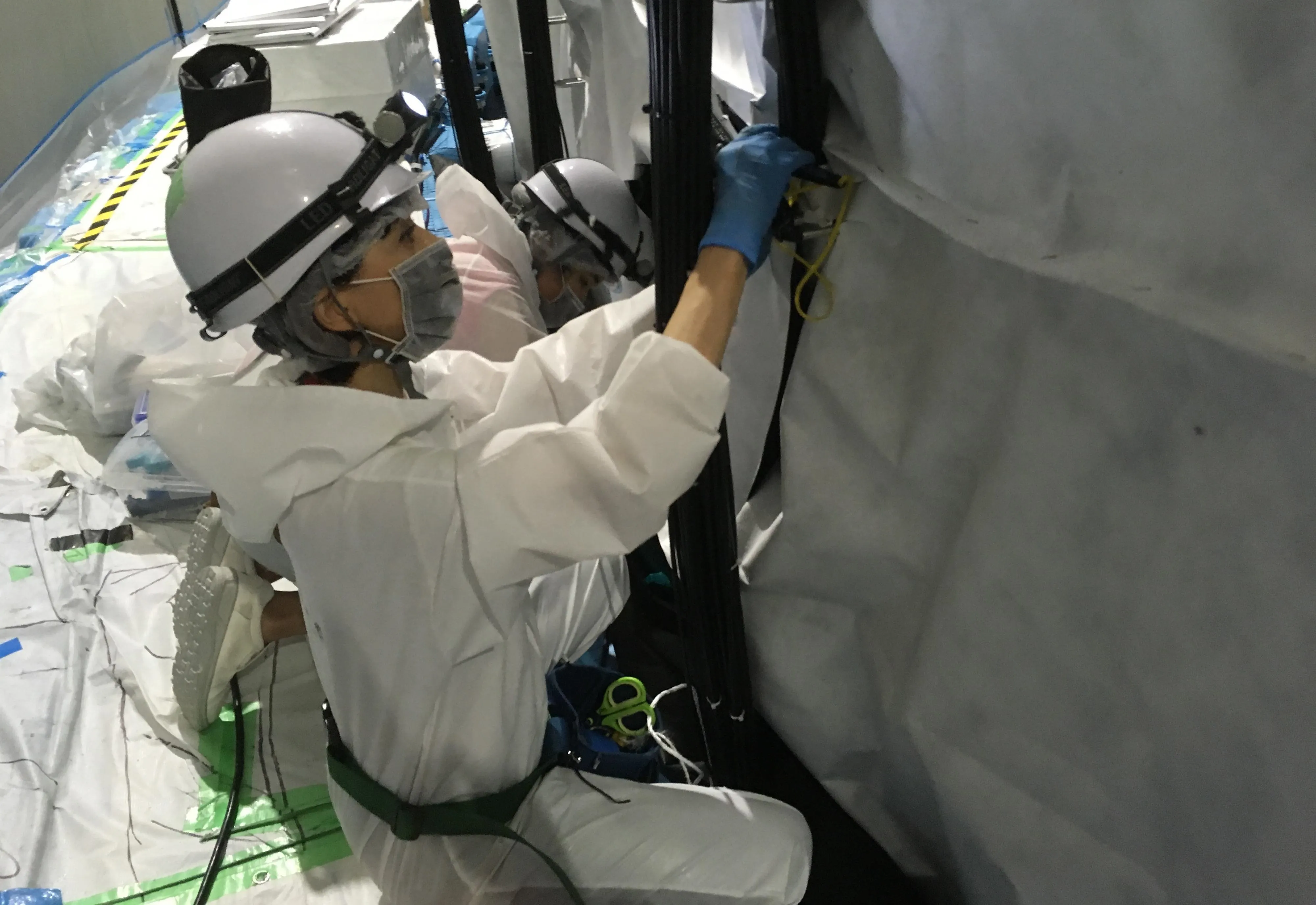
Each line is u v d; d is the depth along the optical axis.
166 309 1.75
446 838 0.97
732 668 1.08
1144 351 0.65
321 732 1.26
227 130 0.79
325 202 0.77
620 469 0.75
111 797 1.19
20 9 2.76
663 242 0.83
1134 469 0.69
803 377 1.00
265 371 0.91
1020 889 0.92
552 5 2.08
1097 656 0.77
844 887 1.16
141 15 3.53
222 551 1.19
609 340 1.08
